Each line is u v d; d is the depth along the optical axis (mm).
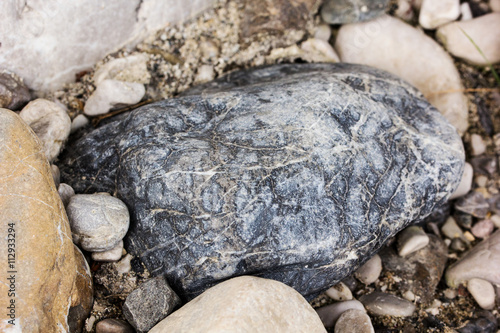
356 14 780
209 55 771
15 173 594
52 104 682
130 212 647
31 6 669
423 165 672
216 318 583
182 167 632
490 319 694
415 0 818
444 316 696
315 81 688
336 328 664
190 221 625
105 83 713
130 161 646
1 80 676
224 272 622
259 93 678
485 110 800
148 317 620
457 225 755
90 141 679
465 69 812
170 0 750
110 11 714
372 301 690
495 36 798
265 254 619
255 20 775
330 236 629
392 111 689
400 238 722
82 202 633
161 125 660
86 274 630
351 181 646
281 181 629
